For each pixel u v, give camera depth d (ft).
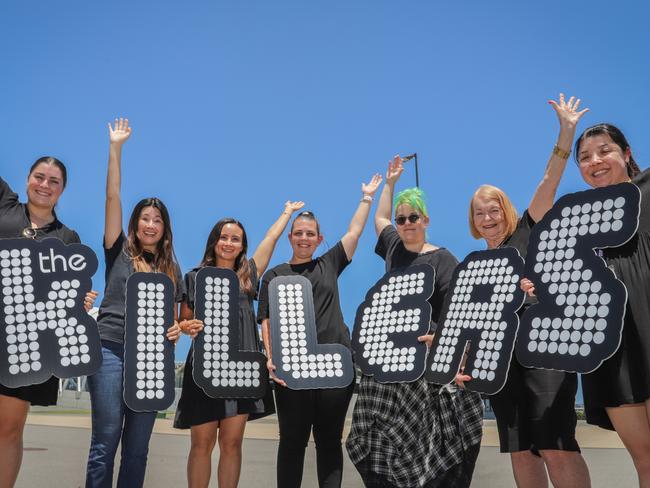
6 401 13.53
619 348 11.55
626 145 13.04
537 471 13.79
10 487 13.61
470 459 15.29
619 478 22.88
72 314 13.93
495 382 13.33
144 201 16.05
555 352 12.19
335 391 15.97
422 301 15.71
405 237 16.80
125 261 15.58
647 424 11.42
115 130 16.34
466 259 14.75
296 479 15.72
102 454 13.93
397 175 18.92
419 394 15.57
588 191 12.35
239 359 15.83
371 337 16.03
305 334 16.30
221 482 15.67
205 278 15.99
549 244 12.68
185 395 15.81
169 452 32.71
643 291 11.43
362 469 15.57
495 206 15.02
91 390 14.37
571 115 14.12
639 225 11.84
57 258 14.14
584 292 12.02
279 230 18.51
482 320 14.01
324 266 17.42
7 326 13.64
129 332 14.66
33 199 14.87
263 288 17.48
